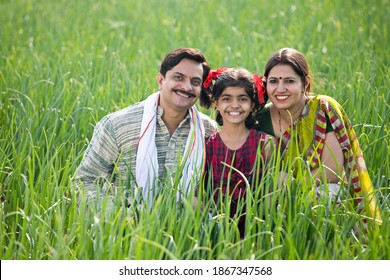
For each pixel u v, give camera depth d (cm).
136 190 498
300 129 529
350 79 764
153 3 1369
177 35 1071
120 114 532
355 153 527
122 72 820
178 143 529
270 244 453
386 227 465
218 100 520
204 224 460
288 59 516
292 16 1177
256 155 499
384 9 1125
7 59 849
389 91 687
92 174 532
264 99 536
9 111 691
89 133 634
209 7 1300
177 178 476
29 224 457
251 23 1166
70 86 748
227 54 921
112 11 1291
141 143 520
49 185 499
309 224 467
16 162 550
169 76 510
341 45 946
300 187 488
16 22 1180
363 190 520
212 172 516
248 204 452
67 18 1230
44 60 907
